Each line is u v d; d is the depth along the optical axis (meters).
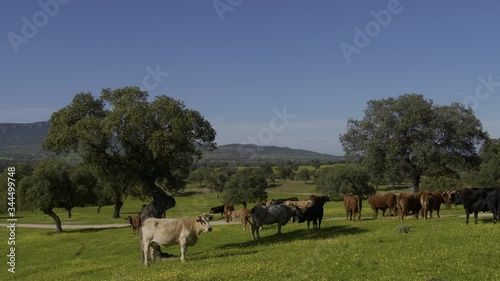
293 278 15.06
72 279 20.77
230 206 53.69
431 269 14.41
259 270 16.56
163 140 27.97
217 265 19.06
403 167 54.03
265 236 31.97
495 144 90.69
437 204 33.75
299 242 25.66
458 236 19.75
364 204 66.94
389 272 14.51
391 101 55.66
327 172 112.62
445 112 54.06
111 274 20.62
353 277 14.48
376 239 21.92
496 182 85.38
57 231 58.50
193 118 29.14
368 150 54.38
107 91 31.27
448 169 56.78
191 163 32.12
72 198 60.81
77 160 31.72
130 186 33.19
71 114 30.11
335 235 27.92
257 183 93.75
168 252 29.41
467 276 13.44
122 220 73.00
